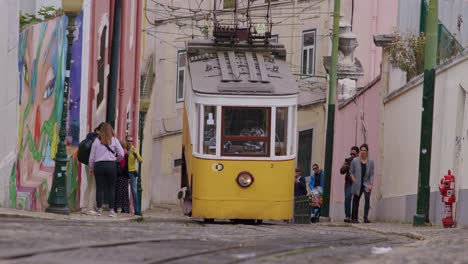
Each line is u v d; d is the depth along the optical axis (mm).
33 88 24594
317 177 40469
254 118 29438
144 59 50250
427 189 28375
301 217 34281
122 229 19047
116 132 37625
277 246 16578
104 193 26891
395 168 34406
